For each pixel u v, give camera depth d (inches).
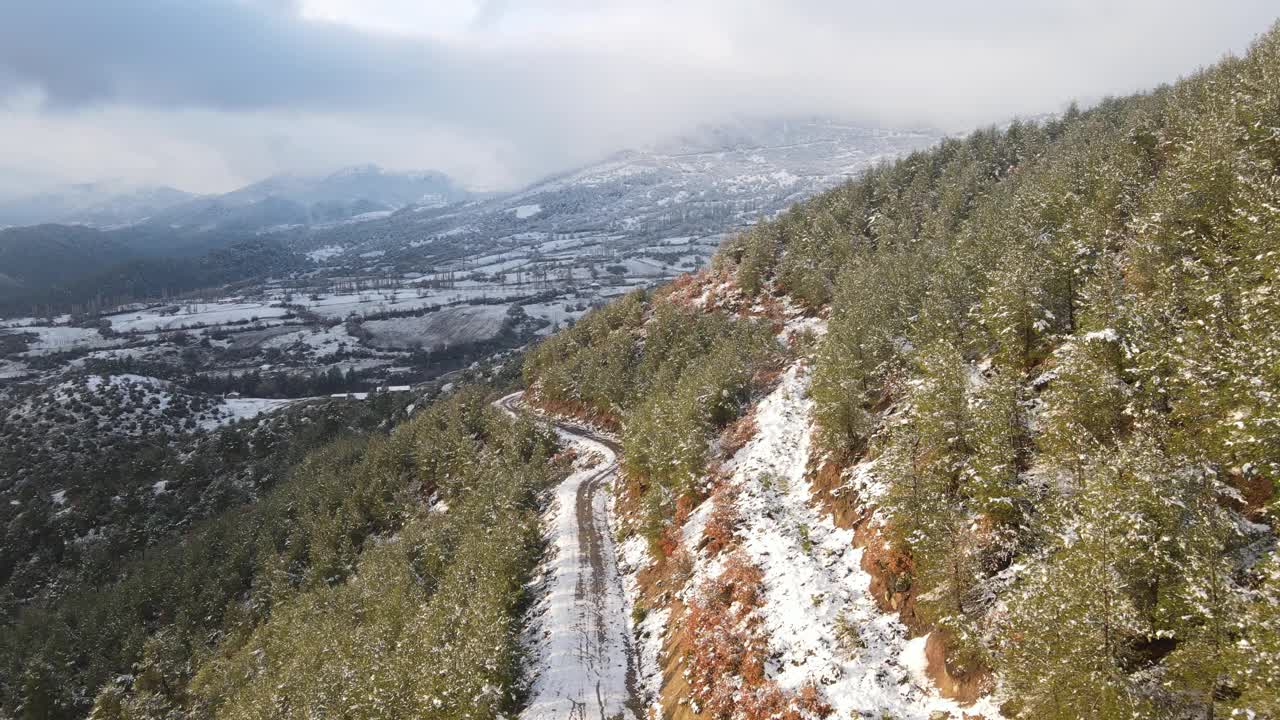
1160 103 2861.7
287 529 4128.9
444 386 7450.8
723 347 3038.9
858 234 3855.8
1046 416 1197.1
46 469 6417.3
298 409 7578.7
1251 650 657.6
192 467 6225.4
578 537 2504.9
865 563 1384.1
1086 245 1679.4
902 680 1107.9
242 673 2760.8
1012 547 1094.4
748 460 2139.5
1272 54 2118.6
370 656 1964.8
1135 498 816.9
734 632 1427.2
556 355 5191.9
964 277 1966.0
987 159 4143.7
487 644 1633.9
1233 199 1393.9
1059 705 781.9
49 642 3676.2
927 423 1316.4
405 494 3949.3
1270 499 906.1
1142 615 808.9
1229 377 946.7
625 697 1541.6
